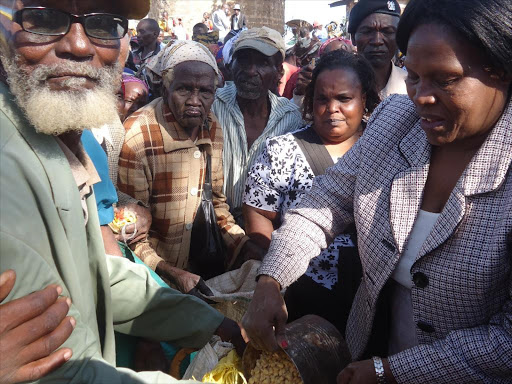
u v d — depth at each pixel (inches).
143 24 296.2
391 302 70.4
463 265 56.6
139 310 74.1
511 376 56.4
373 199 66.6
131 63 248.2
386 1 138.7
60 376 49.0
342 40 185.3
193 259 121.1
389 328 72.6
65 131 57.7
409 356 59.4
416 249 62.6
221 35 637.3
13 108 52.9
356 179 69.6
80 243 55.9
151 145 113.2
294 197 106.9
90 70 55.0
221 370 69.9
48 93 52.6
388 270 65.0
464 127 54.9
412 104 67.2
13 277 44.6
